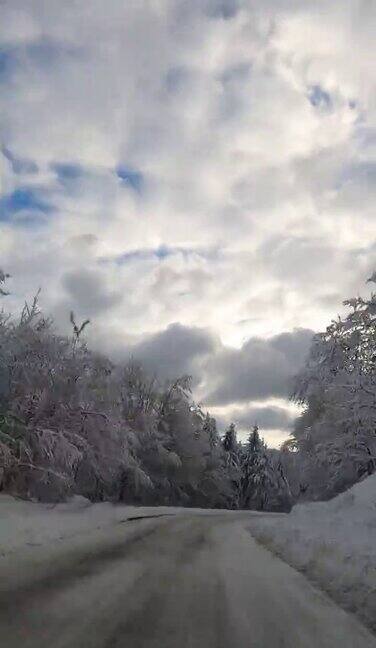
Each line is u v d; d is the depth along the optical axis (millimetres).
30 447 26109
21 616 5523
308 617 6609
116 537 14219
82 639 4918
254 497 88625
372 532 13414
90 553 10625
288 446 41656
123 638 5090
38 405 28250
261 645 5285
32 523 14320
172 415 55031
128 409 46969
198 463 56625
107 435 30844
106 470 32656
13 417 25844
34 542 11000
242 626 5973
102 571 8719
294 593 8102
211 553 12734
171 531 18438
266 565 11102
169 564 10320
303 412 40000
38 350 29031
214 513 38812
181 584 8234
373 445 31016
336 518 19328
